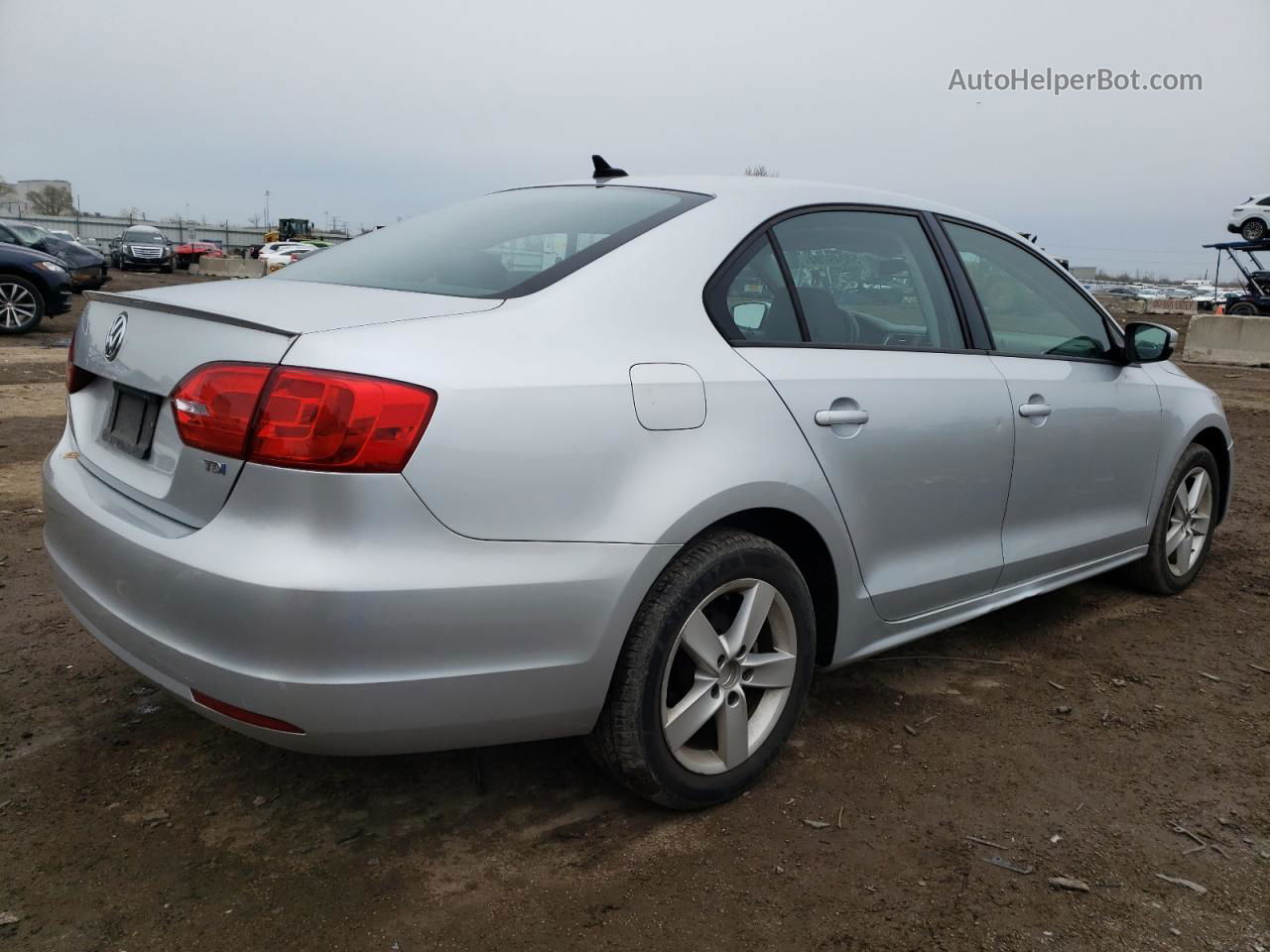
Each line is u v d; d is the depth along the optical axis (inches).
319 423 73.5
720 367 95.0
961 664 138.3
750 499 93.3
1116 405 144.3
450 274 97.7
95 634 91.4
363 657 74.8
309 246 1784.0
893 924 82.7
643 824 96.3
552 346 85.1
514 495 79.6
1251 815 101.2
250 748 108.6
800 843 93.9
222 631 75.4
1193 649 146.3
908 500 112.6
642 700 89.1
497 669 80.4
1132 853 93.9
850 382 106.0
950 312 124.5
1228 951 80.9
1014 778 107.1
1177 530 168.1
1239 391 471.8
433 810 97.8
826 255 112.1
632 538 85.0
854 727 118.3
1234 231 1089.4
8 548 170.7
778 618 100.9
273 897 83.8
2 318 496.4
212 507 78.7
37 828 92.4
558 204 113.0
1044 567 137.0
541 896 85.0
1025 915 84.3
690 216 102.4
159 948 77.4
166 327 87.6
